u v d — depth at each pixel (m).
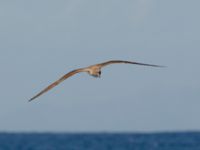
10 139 145.50
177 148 111.12
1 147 114.69
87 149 111.00
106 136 160.38
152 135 165.50
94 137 154.38
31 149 110.12
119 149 110.56
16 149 110.56
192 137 149.75
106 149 112.38
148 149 109.88
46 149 112.06
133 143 122.56
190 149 109.81
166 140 131.75
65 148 112.06
